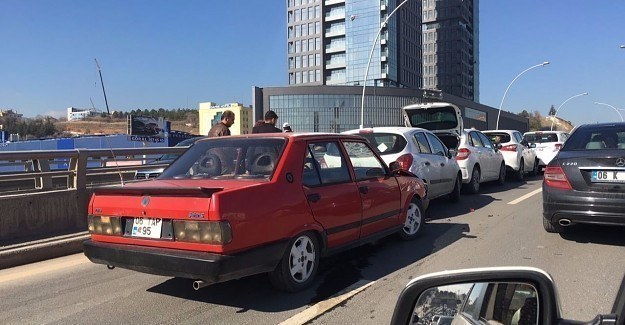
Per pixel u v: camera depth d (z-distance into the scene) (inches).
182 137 1636.3
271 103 3767.2
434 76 5536.4
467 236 295.0
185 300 192.2
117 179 503.8
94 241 197.6
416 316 90.7
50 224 291.3
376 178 250.1
